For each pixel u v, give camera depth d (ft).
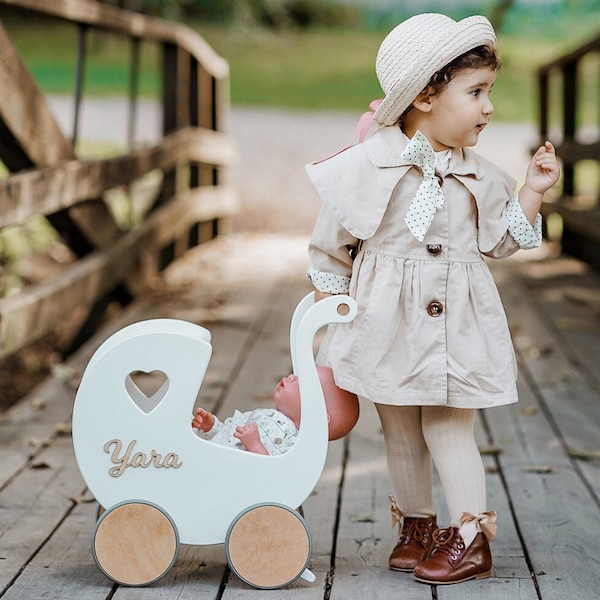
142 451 9.25
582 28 78.95
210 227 32.86
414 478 9.96
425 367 9.26
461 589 9.42
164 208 26.40
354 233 9.33
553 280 26.73
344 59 72.54
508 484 12.46
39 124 17.66
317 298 9.85
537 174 9.57
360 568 9.98
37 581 9.57
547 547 10.50
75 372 17.46
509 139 48.88
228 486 9.30
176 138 27.37
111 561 9.34
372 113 9.83
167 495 9.30
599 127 54.29
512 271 28.07
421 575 9.53
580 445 14.02
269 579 9.34
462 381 9.27
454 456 9.55
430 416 9.64
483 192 9.44
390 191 9.30
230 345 19.89
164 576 9.53
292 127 52.80
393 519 10.07
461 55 9.14
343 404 9.56
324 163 9.56
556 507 11.68
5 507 11.60
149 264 26.08
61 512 11.46
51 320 17.72
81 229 20.33
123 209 31.35
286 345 19.93
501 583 9.55
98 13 20.21
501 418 15.35
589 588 9.49
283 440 9.49
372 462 13.33
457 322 9.32
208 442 9.26
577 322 21.90
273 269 28.25
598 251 27.45
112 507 9.27
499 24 57.41
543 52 73.77
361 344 9.37
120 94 57.67
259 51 72.84
